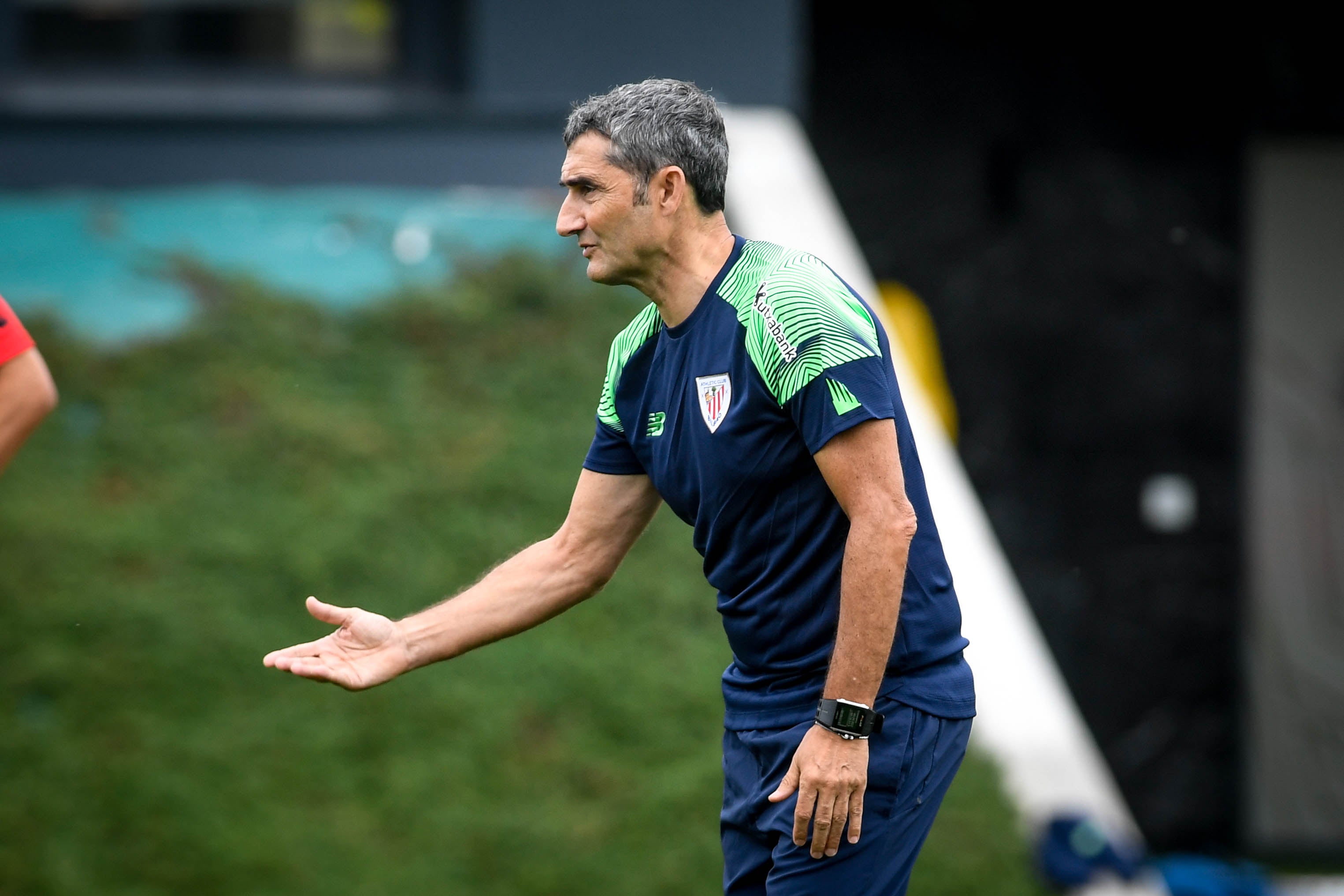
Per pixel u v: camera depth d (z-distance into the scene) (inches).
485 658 762.8
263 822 681.0
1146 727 1294.3
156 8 1128.2
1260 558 1296.8
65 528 778.8
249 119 1068.5
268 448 840.9
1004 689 773.3
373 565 784.9
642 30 1111.0
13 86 1099.9
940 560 357.7
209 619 749.3
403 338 924.6
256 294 934.4
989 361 1278.3
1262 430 1293.1
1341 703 1295.5
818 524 347.6
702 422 348.5
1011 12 1264.8
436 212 1042.7
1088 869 700.7
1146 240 1280.8
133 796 681.6
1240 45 1266.0
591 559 392.8
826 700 335.3
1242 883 850.1
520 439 868.0
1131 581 1291.8
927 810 357.7
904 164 1268.5
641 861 685.9
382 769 710.5
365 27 1146.0
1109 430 1288.1
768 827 359.9
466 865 677.9
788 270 341.1
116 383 866.1
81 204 1026.7
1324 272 1283.2
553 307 957.8
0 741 692.7
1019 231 1275.8
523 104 1097.4
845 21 1259.2
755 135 1102.4
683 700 751.1
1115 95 1272.1
